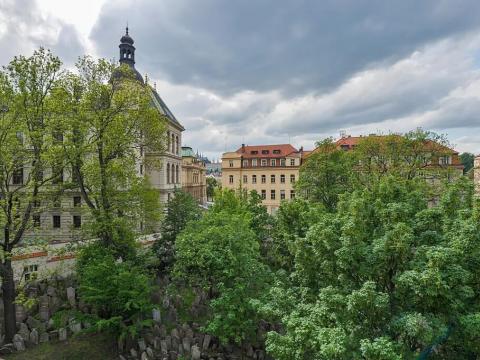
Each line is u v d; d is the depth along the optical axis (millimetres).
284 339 9172
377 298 8352
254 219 26000
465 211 10352
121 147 21172
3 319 18203
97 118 19359
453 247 8969
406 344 8875
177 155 49750
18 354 16672
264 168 65062
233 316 15430
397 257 9500
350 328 8727
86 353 16922
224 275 16984
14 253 19578
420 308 9203
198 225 20625
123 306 16297
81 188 20766
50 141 18641
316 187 29688
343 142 57812
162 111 43094
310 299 11508
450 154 32000
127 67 21500
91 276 16469
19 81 17344
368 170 32312
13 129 17531
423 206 14148
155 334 18109
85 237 22438
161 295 21031
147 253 22953
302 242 11812
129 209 21109
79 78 19844
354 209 10828
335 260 10656
